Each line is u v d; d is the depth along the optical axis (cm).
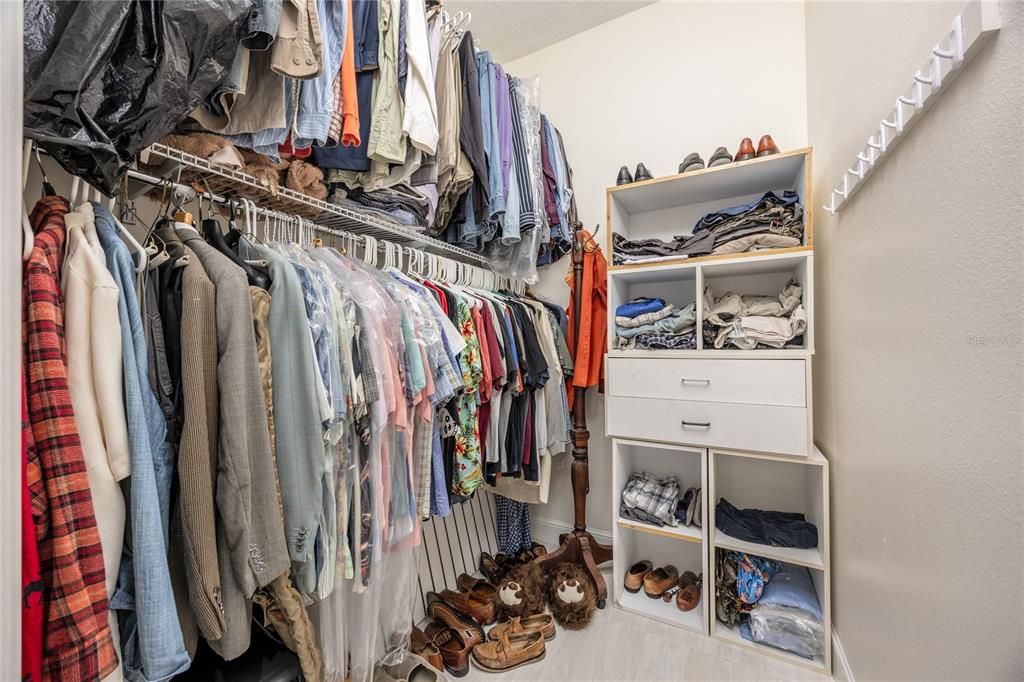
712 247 161
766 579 158
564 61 230
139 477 59
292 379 83
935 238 74
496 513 221
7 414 39
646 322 174
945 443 71
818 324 155
